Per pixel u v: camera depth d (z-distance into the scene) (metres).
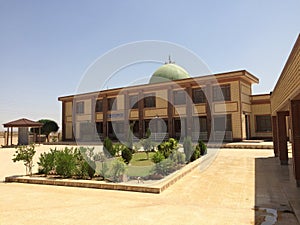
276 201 4.96
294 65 4.92
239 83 19.75
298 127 6.06
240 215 4.18
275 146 11.57
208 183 6.57
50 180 6.82
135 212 4.37
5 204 4.89
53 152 8.14
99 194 5.66
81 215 4.23
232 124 19.95
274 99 9.91
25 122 24.61
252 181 6.72
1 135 31.84
